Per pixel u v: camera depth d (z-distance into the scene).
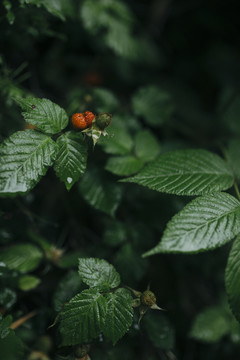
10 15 0.45
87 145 0.40
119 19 0.62
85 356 0.41
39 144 0.39
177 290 0.59
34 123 0.40
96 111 0.52
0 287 0.46
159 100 0.57
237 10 0.91
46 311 0.47
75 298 0.39
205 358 0.57
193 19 0.91
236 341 0.53
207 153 0.45
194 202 0.40
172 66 0.90
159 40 0.90
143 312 0.41
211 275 0.59
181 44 0.91
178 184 0.43
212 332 0.53
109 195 0.49
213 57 0.92
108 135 0.41
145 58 0.75
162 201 0.54
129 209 0.54
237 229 0.40
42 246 0.48
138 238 0.51
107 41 0.59
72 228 0.54
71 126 0.42
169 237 0.39
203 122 0.76
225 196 0.41
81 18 0.57
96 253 0.51
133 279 0.49
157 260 0.57
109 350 0.46
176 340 0.57
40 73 0.64
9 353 0.40
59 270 0.51
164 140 0.63
